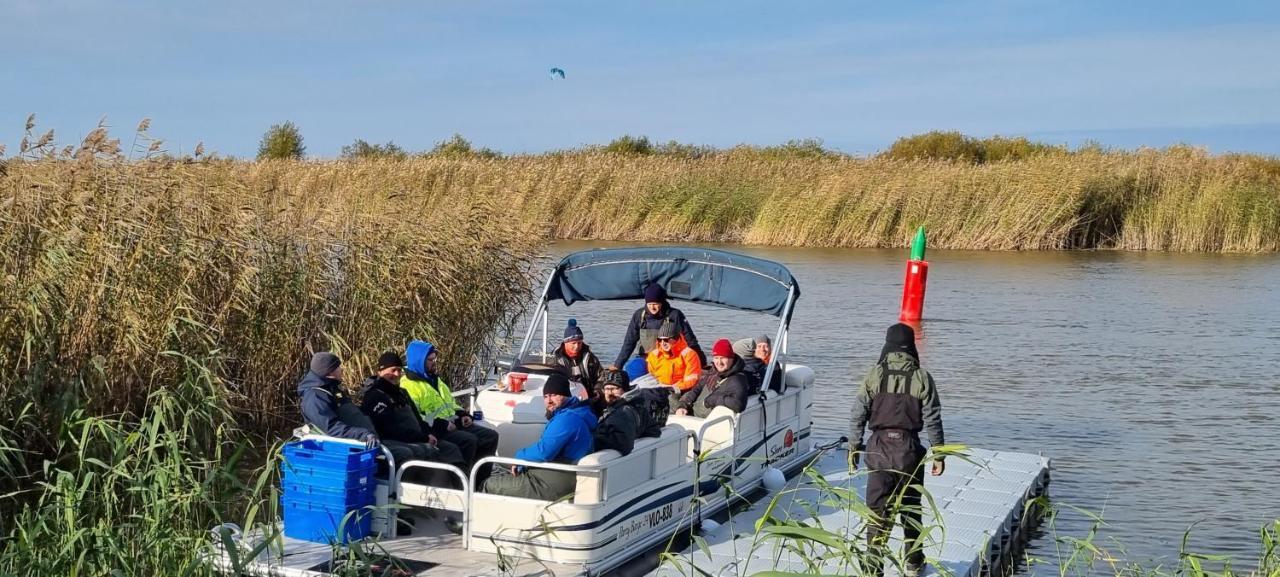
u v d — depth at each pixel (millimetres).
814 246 41312
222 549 7871
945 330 22625
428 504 8789
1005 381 17609
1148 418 15188
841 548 6949
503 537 8586
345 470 8570
